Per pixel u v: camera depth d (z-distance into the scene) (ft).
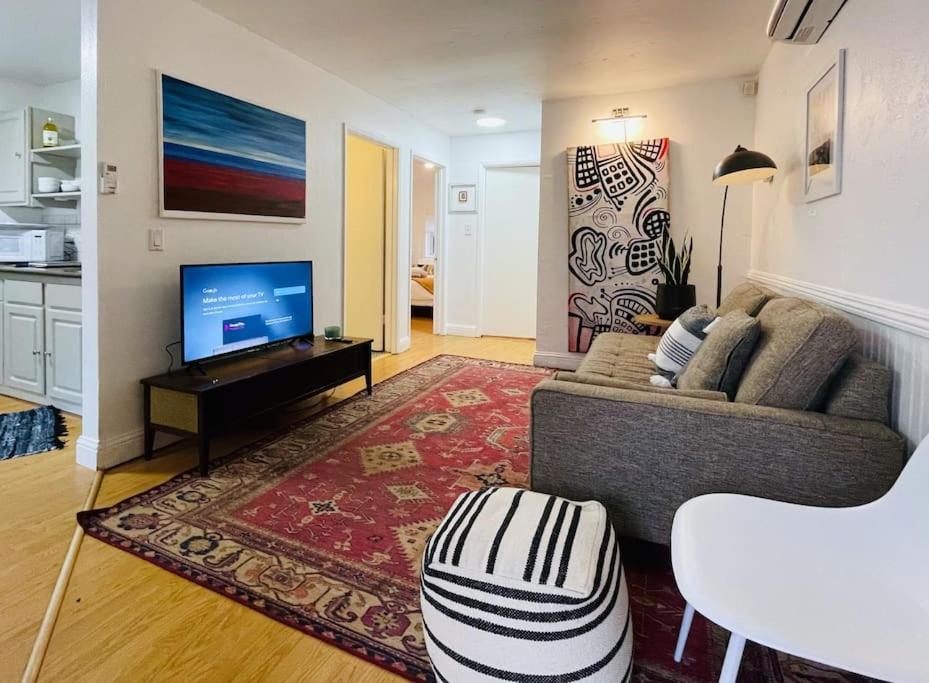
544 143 15.26
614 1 9.16
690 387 6.65
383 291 17.30
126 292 8.43
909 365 4.87
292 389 10.10
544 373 14.99
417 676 4.39
